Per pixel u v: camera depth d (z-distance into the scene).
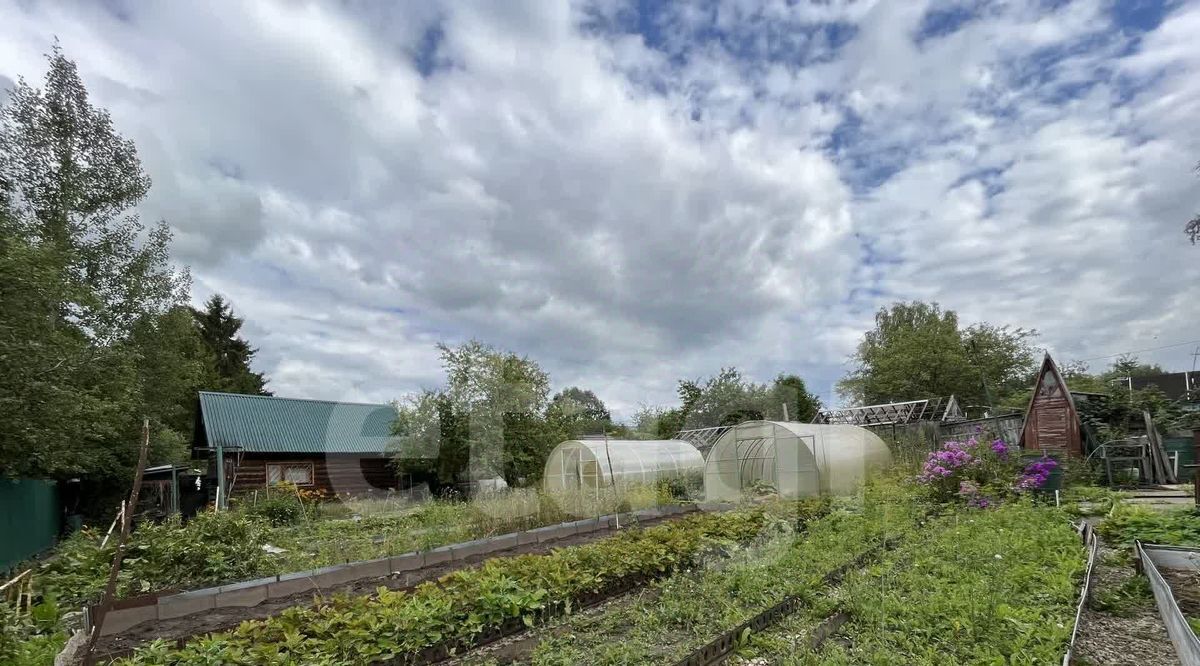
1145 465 15.66
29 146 18.06
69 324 17.33
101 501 18.70
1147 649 4.30
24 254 10.54
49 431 10.91
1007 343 39.59
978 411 34.56
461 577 5.34
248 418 18.72
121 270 19.33
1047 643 3.97
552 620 5.18
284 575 6.78
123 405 16.44
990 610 4.52
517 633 5.06
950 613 4.68
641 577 6.38
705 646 4.18
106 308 18.38
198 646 4.16
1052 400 18.70
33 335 10.60
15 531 11.27
